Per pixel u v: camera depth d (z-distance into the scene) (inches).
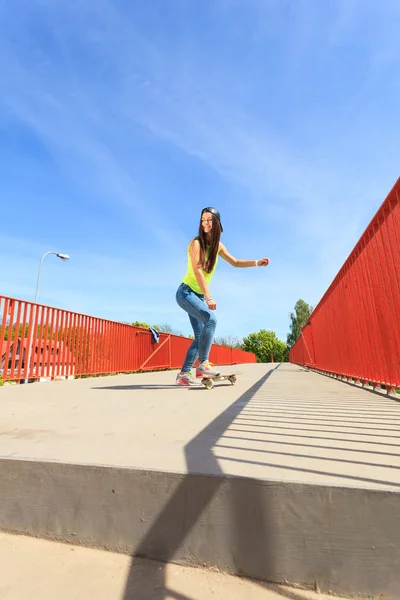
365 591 35.4
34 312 254.7
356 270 170.9
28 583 37.6
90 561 41.7
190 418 80.7
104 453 51.4
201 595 36.3
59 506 46.3
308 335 451.8
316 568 36.9
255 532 39.2
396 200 116.5
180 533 41.4
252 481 40.3
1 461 49.6
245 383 192.7
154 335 466.6
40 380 257.8
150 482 43.6
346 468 43.3
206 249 158.4
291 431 65.0
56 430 68.8
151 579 38.5
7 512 48.1
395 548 35.2
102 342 339.6
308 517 38.0
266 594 36.6
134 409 95.9
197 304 159.9
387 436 60.4
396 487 36.6
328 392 137.9
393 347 122.0
